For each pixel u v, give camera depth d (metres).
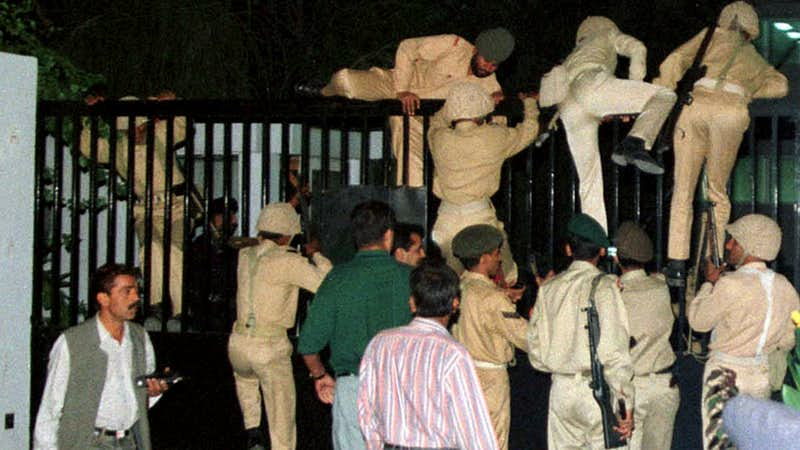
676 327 7.72
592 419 6.55
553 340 6.60
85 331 6.35
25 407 8.09
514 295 7.28
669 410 6.91
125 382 6.44
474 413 5.15
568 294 6.58
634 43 7.46
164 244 8.56
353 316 6.43
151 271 8.84
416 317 5.42
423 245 7.62
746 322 6.56
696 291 7.48
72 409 6.29
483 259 6.91
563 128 7.68
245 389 7.91
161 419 8.47
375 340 5.41
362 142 7.94
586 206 7.45
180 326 8.59
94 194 8.82
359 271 6.47
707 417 6.67
